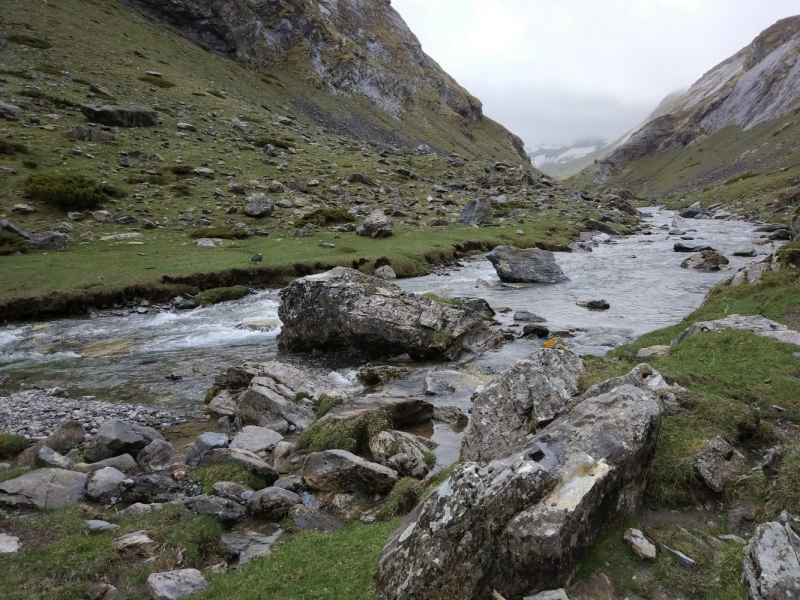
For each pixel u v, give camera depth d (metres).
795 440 11.05
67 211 48.88
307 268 41.12
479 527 6.94
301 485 13.31
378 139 129.88
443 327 24.20
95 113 69.38
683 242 54.62
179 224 50.28
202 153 69.88
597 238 61.41
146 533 10.33
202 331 30.25
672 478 9.33
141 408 19.80
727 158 192.75
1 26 88.50
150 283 35.81
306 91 137.38
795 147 146.38
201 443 15.25
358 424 15.24
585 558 7.34
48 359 25.75
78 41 95.06
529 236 57.19
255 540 11.11
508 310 31.84
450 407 17.95
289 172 71.31
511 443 11.72
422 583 6.83
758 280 25.12
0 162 52.66
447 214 66.31
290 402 17.78
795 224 40.41
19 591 8.49
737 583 6.83
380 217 53.38
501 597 6.75
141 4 125.56
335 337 25.81
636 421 9.38
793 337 16.12
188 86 97.38
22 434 17.14
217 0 133.38
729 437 10.45
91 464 14.27
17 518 10.87
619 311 30.39
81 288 33.97
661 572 7.34
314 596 8.13
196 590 8.82
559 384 12.88
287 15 150.62
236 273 39.19
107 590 8.79
